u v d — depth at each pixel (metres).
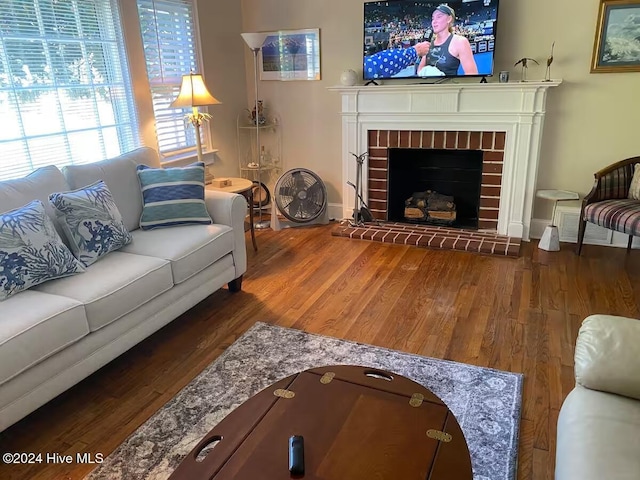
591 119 3.68
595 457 1.16
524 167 3.82
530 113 3.65
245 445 1.27
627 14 3.37
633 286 3.09
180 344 2.57
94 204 2.48
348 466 1.19
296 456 1.20
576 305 2.87
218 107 4.46
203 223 2.94
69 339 1.96
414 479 1.15
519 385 2.14
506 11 3.67
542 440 1.83
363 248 3.94
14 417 1.81
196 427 1.94
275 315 2.85
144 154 3.19
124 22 3.36
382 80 4.18
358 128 4.29
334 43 4.29
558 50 3.63
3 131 2.76
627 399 1.36
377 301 3.00
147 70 3.66
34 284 2.10
